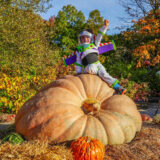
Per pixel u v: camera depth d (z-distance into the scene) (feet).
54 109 10.94
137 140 12.12
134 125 12.10
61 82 12.50
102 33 14.16
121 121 11.51
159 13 45.44
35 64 28.50
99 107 12.00
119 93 13.25
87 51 13.89
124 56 54.80
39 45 29.71
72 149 9.61
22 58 26.05
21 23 25.71
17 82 25.40
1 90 24.20
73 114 11.05
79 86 12.37
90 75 13.37
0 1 23.81
